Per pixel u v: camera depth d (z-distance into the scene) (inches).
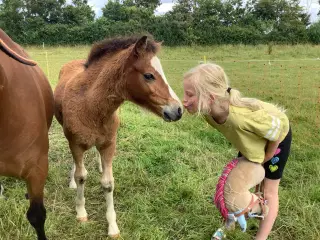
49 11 1234.0
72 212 127.8
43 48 879.1
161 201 133.0
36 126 89.0
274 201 101.0
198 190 137.9
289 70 448.5
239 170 94.7
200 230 117.0
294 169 156.5
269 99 282.4
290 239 112.8
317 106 252.1
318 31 928.9
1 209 121.3
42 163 93.7
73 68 142.3
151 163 163.3
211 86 87.0
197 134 200.4
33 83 92.5
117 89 104.0
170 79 375.2
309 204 125.0
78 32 1032.8
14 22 1108.5
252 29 987.3
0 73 74.5
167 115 101.7
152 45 101.1
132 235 114.3
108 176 115.9
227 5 1130.7
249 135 90.2
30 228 114.0
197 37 949.8
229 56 669.9
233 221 97.0
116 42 110.9
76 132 109.2
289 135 96.3
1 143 82.0
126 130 199.6
